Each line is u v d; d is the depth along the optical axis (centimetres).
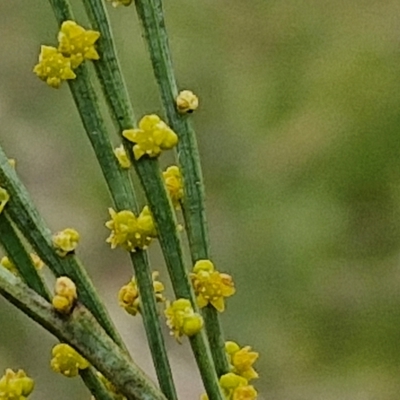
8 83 54
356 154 48
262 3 54
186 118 17
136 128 17
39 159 52
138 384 16
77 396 43
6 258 17
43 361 44
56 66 17
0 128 53
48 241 16
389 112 48
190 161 17
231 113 51
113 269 48
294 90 51
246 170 49
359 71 50
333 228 47
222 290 17
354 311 45
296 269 46
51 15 55
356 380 44
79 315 16
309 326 45
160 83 17
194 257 17
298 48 52
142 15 17
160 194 17
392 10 52
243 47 54
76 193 50
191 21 55
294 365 45
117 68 17
